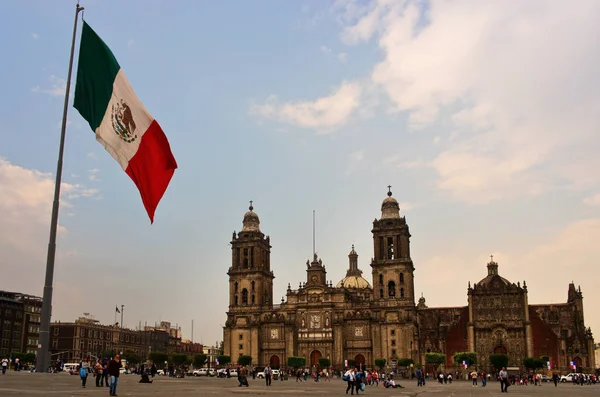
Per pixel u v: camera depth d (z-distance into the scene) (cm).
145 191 3491
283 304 19075
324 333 18250
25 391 4172
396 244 18462
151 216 3478
